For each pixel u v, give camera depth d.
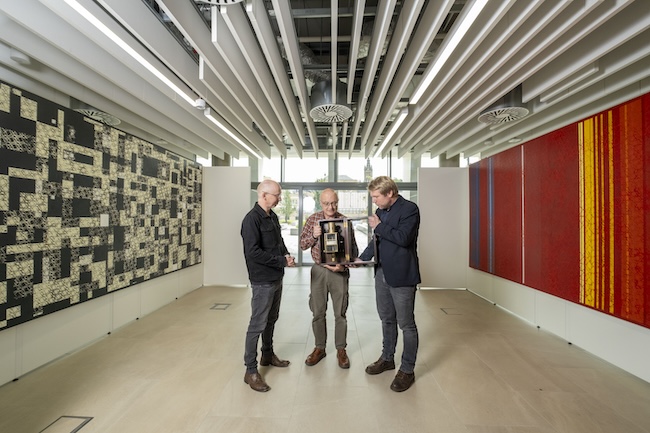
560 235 3.11
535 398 2.04
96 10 1.78
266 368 2.42
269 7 2.76
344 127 4.71
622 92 2.96
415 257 2.14
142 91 2.94
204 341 2.97
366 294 4.89
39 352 2.44
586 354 2.74
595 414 1.88
